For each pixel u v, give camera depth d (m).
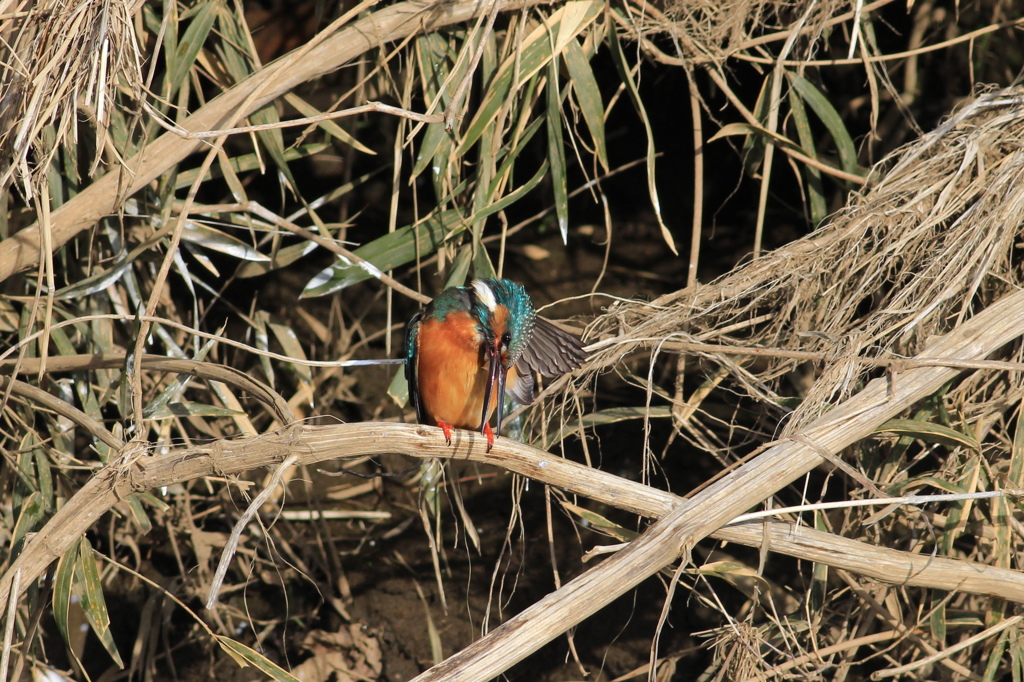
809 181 8.77
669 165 14.32
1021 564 7.12
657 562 5.67
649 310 7.73
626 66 8.09
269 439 5.65
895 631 7.44
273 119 8.03
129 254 7.64
